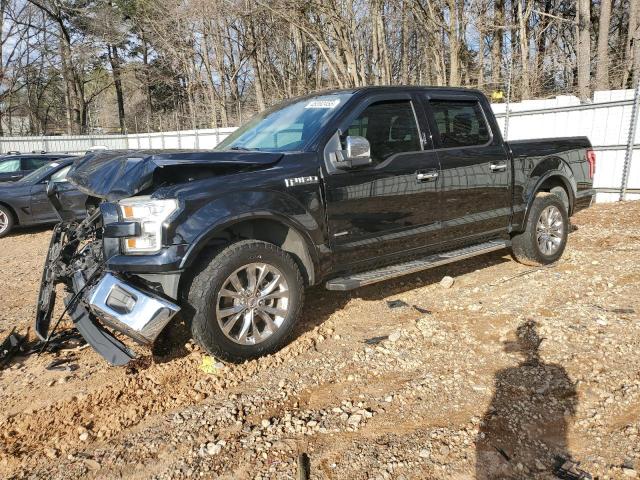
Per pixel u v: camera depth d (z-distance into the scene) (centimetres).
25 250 877
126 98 5684
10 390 362
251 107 3303
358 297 511
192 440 294
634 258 591
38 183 1030
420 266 461
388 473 257
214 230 349
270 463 270
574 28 2602
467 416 301
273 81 3422
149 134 2664
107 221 353
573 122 1119
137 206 340
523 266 591
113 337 377
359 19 2119
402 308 477
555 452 268
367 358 380
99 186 362
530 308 454
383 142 449
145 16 3450
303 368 371
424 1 1923
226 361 371
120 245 352
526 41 2105
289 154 401
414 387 336
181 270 339
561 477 250
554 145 595
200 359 391
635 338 380
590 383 326
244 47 3117
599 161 1095
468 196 503
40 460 285
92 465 277
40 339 423
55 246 443
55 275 416
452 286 532
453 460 264
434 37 1897
